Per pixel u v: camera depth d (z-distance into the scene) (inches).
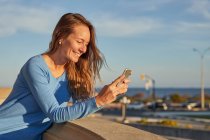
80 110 129.6
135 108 3075.8
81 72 148.3
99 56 147.6
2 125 140.7
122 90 128.8
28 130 143.0
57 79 144.3
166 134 1294.3
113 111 2573.8
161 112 2790.4
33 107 141.9
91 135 124.9
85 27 140.4
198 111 2906.0
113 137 118.6
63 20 140.9
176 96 4382.4
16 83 143.3
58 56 142.5
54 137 142.9
